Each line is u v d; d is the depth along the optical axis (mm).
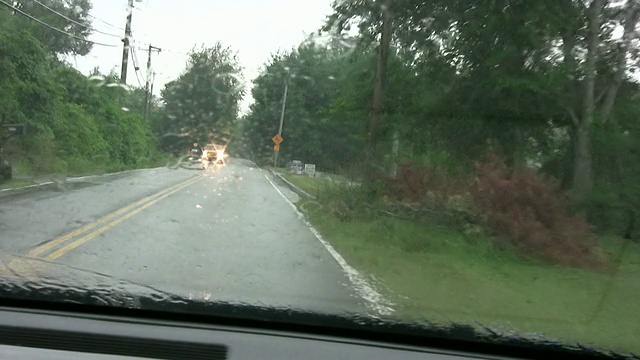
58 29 24406
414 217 12555
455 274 8742
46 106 23375
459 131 15305
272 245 10148
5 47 21109
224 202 16234
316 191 17188
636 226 13852
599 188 14516
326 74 24188
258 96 29094
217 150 31297
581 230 11648
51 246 8484
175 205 14797
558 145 15102
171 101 32125
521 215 11258
